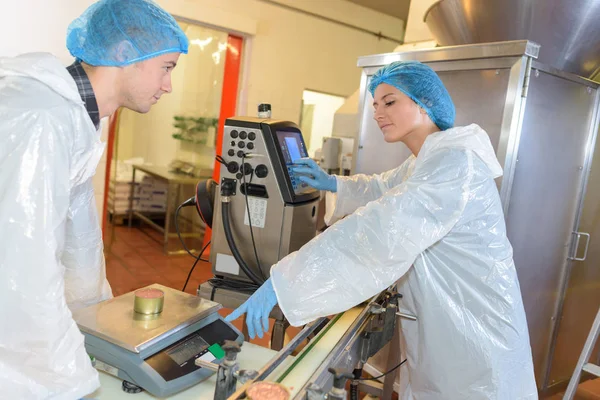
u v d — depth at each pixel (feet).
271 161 4.87
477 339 4.44
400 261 3.79
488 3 6.94
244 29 13.84
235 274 5.15
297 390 3.00
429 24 8.44
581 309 8.25
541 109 6.51
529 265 7.10
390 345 6.90
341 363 3.56
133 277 12.47
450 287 4.46
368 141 8.07
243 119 5.00
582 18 6.60
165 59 3.58
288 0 14.80
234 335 3.92
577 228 7.65
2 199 2.79
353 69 17.08
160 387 3.16
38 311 2.83
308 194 5.27
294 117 15.87
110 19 3.25
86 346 3.43
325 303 3.69
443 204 3.89
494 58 6.21
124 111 16.51
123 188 17.19
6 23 7.98
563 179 7.25
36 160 2.84
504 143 6.14
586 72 7.34
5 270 2.78
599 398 8.48
